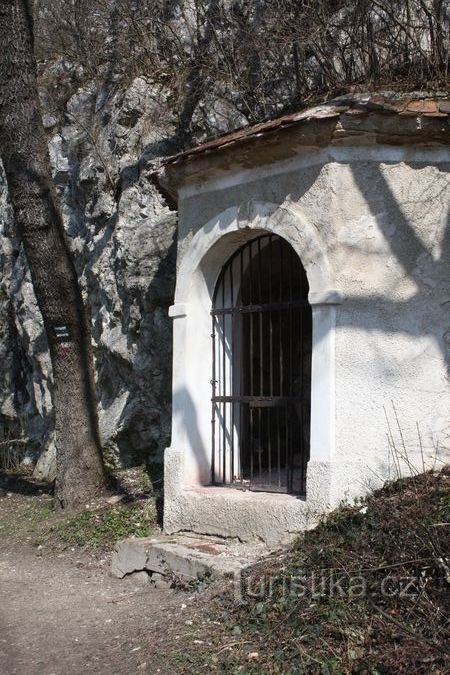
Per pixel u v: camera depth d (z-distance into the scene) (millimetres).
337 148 6465
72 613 6215
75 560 7719
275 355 8344
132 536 7812
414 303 6426
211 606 5586
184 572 6340
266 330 8250
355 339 6383
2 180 14359
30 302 12922
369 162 6480
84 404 9414
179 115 11078
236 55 10336
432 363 6395
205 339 7695
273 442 8461
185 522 7367
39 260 9250
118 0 12258
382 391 6355
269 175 6934
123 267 10625
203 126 10742
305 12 8961
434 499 5586
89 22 12633
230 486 7535
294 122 6391
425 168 6516
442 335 6410
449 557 4832
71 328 9375
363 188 6469
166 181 7852
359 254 6445
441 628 4430
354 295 6410
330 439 6289
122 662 5059
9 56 9070
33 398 12961
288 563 5578
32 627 5949
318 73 9461
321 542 5625
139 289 10297
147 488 9203
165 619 5645
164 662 4891
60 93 12938
